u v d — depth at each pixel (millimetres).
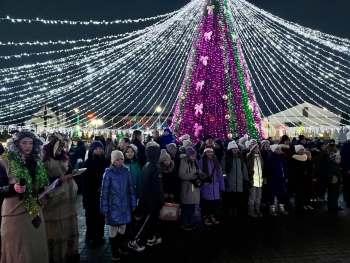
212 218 6348
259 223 6418
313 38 12344
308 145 8914
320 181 8453
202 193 6223
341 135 26141
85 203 5164
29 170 3336
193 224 6023
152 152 4891
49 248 4023
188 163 5824
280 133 33594
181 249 4938
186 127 11391
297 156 7379
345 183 8148
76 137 9086
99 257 4617
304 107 33156
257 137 11711
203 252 4809
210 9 11977
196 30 12758
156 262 4430
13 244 3145
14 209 3189
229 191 6547
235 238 5465
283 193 7012
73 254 4391
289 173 7082
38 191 3381
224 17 12102
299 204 7312
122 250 4707
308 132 32688
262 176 7102
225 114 11375
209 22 11914
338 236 5570
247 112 11789
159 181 4809
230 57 11836
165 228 5578
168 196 5641
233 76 11727
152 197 4793
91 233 5172
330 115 33031
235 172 6566
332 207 7613
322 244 5148
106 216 4445
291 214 7219
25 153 3309
